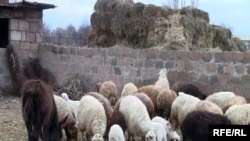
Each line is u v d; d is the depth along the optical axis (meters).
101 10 22.12
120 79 17.72
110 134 10.02
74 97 18.23
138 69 17.22
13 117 14.44
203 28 20.16
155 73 16.78
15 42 20.33
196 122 9.55
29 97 9.50
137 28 20.17
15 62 20.02
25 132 12.36
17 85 19.92
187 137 9.78
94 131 10.59
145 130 10.59
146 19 19.94
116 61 17.86
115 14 21.19
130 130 11.14
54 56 20.16
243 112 9.88
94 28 22.48
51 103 9.91
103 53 18.28
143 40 20.06
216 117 9.60
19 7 20.05
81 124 11.13
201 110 10.41
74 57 19.36
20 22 20.47
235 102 11.74
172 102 12.61
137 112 10.95
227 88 15.32
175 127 12.18
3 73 20.03
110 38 21.66
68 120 11.14
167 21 19.53
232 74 15.23
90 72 18.77
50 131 10.32
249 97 14.91
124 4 21.03
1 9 19.97
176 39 18.48
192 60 16.02
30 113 9.53
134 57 17.31
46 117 9.69
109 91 14.63
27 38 20.66
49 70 20.42
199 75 15.86
